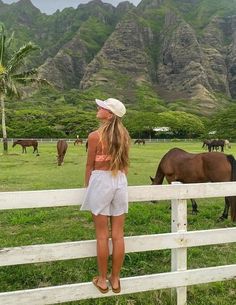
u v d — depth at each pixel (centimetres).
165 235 447
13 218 889
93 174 397
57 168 2189
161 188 447
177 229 457
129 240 433
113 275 412
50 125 9312
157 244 444
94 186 394
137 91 18362
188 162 955
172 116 11606
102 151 394
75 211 990
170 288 478
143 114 11619
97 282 414
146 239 439
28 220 877
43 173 1923
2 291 518
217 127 10262
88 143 401
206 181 929
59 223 873
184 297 465
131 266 597
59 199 413
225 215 917
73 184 1527
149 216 915
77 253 416
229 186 480
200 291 507
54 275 564
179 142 7894
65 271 574
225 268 477
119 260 406
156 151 4147
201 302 479
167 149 4659
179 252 457
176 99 18188
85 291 417
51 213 963
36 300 402
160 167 1042
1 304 390
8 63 3412
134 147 5281
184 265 461
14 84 3500
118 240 404
